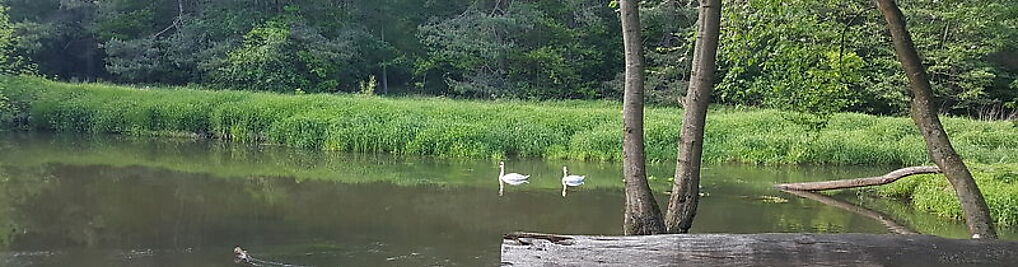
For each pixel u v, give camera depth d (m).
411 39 36.19
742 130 19.89
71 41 35.06
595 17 33.25
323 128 19.81
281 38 30.92
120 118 22.05
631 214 6.52
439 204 11.87
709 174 15.89
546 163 17.17
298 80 32.09
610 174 15.54
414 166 16.36
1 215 10.58
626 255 5.26
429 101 26.19
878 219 11.33
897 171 12.81
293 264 8.15
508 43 32.78
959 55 23.52
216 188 13.23
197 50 33.28
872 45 18.70
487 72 34.19
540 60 32.69
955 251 5.12
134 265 8.08
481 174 15.26
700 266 5.18
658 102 30.84
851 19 9.63
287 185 13.65
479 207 11.70
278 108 21.31
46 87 23.58
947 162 6.77
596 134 18.34
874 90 22.95
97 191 12.73
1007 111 28.08
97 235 9.46
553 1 34.66
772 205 12.34
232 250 8.75
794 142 18.22
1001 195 11.14
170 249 8.77
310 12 35.16
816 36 9.66
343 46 32.56
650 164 17.23
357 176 14.85
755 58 9.85
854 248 5.16
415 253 8.66
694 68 6.61
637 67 6.49
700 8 6.66
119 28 34.38
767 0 9.24
